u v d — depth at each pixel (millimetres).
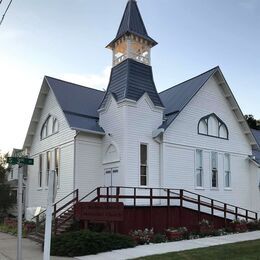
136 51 28000
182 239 21125
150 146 25953
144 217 21781
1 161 41750
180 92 30062
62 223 20812
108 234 18000
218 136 30344
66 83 30766
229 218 27203
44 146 31078
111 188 24578
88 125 27047
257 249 16656
